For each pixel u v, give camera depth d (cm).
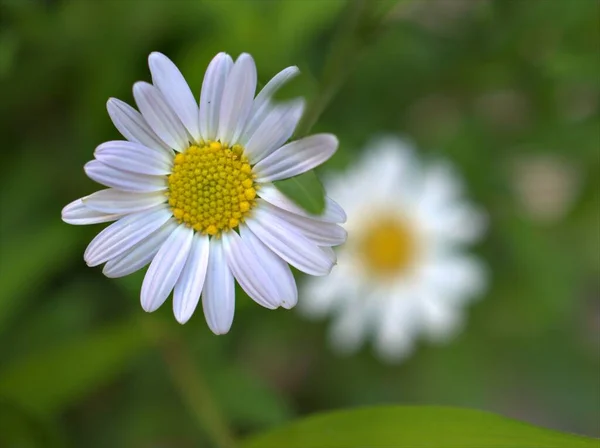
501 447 19
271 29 24
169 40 25
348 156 26
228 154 18
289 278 18
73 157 25
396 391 30
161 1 24
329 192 27
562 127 28
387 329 28
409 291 28
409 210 28
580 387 32
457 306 30
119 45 24
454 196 28
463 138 29
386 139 28
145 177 18
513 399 32
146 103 18
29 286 24
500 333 31
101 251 18
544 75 26
